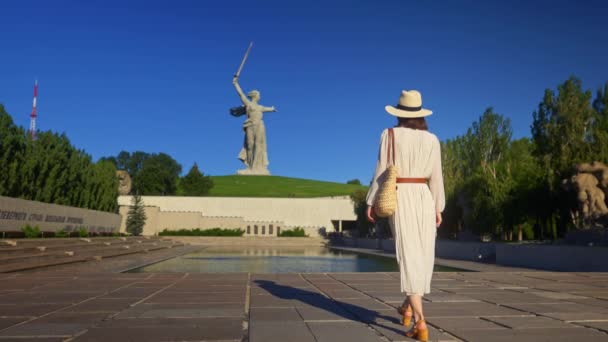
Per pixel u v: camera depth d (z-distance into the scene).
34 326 4.65
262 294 7.10
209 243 52.59
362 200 57.47
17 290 7.59
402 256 4.14
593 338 4.13
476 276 10.34
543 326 4.68
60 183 32.94
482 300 6.59
